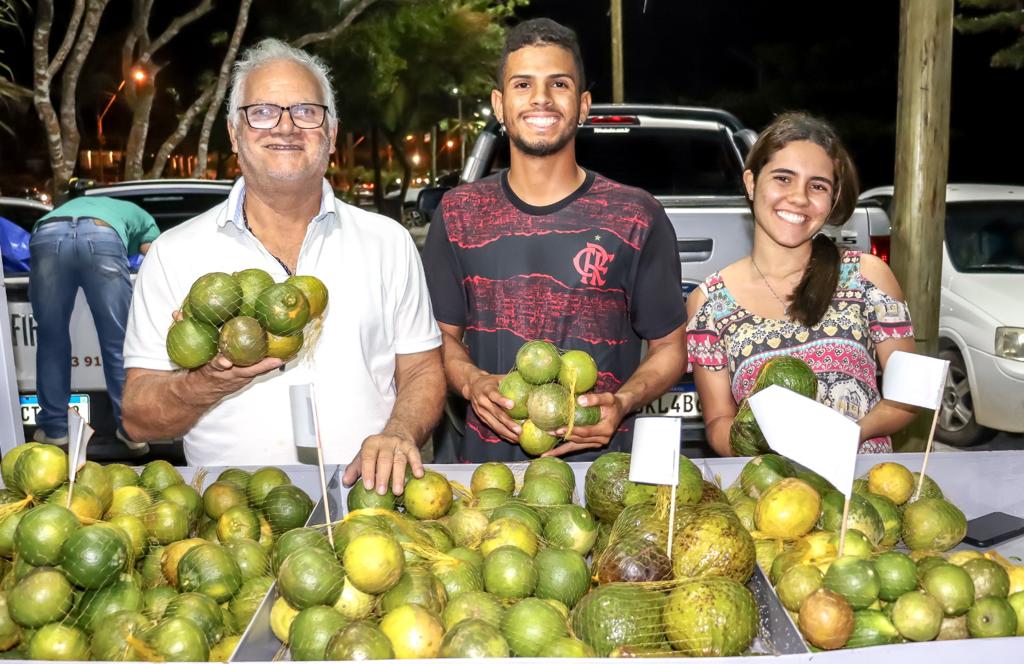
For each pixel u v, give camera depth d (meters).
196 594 2.14
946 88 5.14
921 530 2.50
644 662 1.82
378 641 1.92
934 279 5.29
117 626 2.02
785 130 3.47
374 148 34.94
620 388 3.68
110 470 2.67
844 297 3.57
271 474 2.78
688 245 5.68
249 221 3.34
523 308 3.76
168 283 3.27
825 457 2.25
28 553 2.12
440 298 3.95
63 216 6.07
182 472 2.99
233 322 2.50
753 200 3.62
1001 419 7.34
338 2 22.14
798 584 2.12
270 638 2.13
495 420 3.21
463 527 2.51
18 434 3.58
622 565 2.20
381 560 2.06
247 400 3.32
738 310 3.63
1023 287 7.58
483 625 1.96
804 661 1.84
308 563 2.08
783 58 26.50
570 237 3.73
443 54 33.16
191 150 29.56
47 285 5.98
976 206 8.45
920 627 2.04
